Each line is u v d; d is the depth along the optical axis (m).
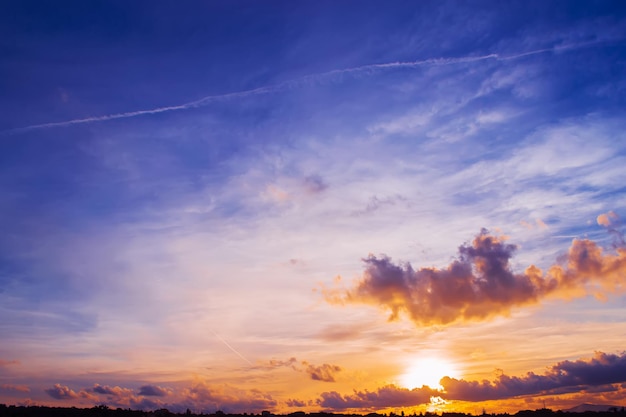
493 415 88.50
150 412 81.19
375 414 92.94
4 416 71.81
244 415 86.25
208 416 83.50
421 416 92.38
